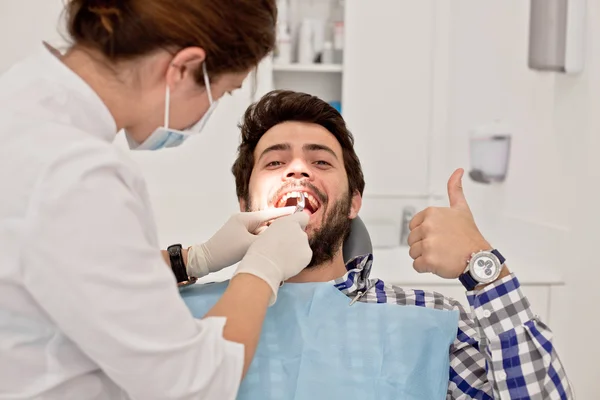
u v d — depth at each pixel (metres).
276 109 1.42
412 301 1.37
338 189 1.37
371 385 1.19
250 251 1.03
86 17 0.86
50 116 0.84
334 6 2.82
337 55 2.80
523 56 2.24
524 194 2.25
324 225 1.35
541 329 1.13
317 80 2.88
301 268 1.08
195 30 0.86
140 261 0.80
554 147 2.07
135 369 0.80
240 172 1.47
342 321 1.26
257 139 1.45
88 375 0.90
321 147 1.38
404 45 2.75
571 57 1.91
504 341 1.11
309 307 1.28
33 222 0.75
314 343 1.22
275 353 1.22
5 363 0.84
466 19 2.64
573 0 1.89
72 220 0.76
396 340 1.24
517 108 2.29
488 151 2.34
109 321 0.77
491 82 2.45
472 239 1.14
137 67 0.88
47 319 0.84
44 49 0.89
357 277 1.39
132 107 0.91
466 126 2.63
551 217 2.09
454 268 1.13
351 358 1.21
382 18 2.74
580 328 1.91
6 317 0.84
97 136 0.88
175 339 0.82
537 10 1.96
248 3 0.89
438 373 1.22
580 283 1.93
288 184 1.36
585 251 1.90
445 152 2.80
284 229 1.07
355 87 2.76
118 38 0.85
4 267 0.78
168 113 0.92
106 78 0.88
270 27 0.95
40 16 2.33
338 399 1.17
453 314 1.29
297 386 1.18
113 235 0.78
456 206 1.20
